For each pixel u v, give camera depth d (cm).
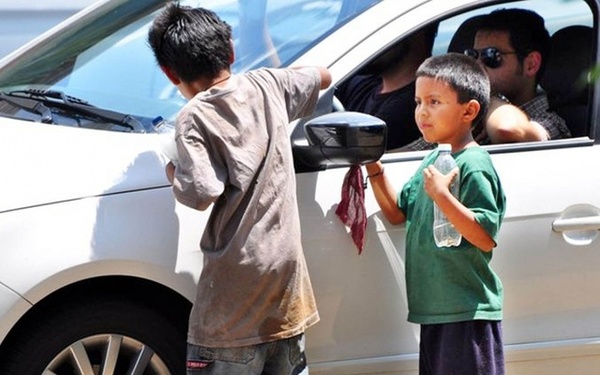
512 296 912
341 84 902
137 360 868
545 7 967
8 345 837
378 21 928
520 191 910
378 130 822
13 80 997
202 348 785
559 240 913
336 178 890
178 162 761
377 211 893
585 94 953
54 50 1038
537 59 962
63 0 2383
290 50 926
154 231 840
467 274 833
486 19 955
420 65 900
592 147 937
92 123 900
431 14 934
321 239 879
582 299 923
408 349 908
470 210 813
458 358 837
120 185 841
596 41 956
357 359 898
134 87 948
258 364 787
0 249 804
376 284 895
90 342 855
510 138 934
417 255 849
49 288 812
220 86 776
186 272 848
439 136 844
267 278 770
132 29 1023
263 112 784
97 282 857
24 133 864
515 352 916
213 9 1000
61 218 821
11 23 2330
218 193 745
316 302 884
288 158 790
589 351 930
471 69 837
